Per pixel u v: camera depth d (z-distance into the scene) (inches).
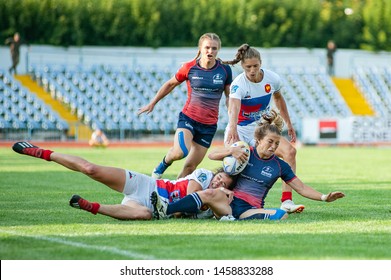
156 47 4623.5
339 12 5157.5
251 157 967.6
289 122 1143.0
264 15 4911.4
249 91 1079.6
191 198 933.2
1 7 4424.2
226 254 707.4
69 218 968.3
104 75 4244.6
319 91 4569.4
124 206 927.0
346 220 958.4
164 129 4099.4
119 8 4628.4
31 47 4318.4
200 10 4771.2
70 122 3846.0
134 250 725.3
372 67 4899.1
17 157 2630.4
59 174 1863.9
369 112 4626.0
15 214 1018.7
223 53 4680.1
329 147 3735.2
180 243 762.2
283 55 4805.6
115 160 2495.1
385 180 1740.9
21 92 3946.9
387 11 5059.1
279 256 701.3
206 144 1170.6
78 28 4495.6
